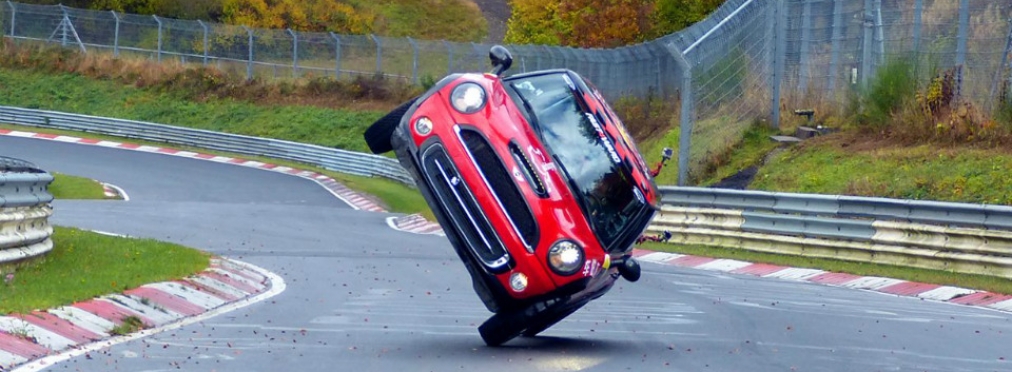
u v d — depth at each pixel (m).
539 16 51.38
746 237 18.83
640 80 34.19
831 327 10.84
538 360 8.70
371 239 19.95
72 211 22.62
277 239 19.28
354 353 8.95
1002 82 21.62
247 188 32.72
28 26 50.66
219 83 47.59
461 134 8.63
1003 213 14.86
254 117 45.62
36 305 9.52
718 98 25.70
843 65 25.52
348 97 46.12
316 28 60.62
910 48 23.81
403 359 8.69
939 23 23.17
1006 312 12.48
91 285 10.91
